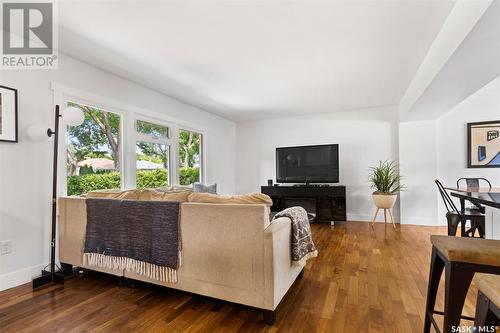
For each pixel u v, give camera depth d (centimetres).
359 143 530
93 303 202
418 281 233
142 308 194
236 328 169
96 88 318
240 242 181
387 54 285
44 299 209
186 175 498
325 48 270
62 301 205
